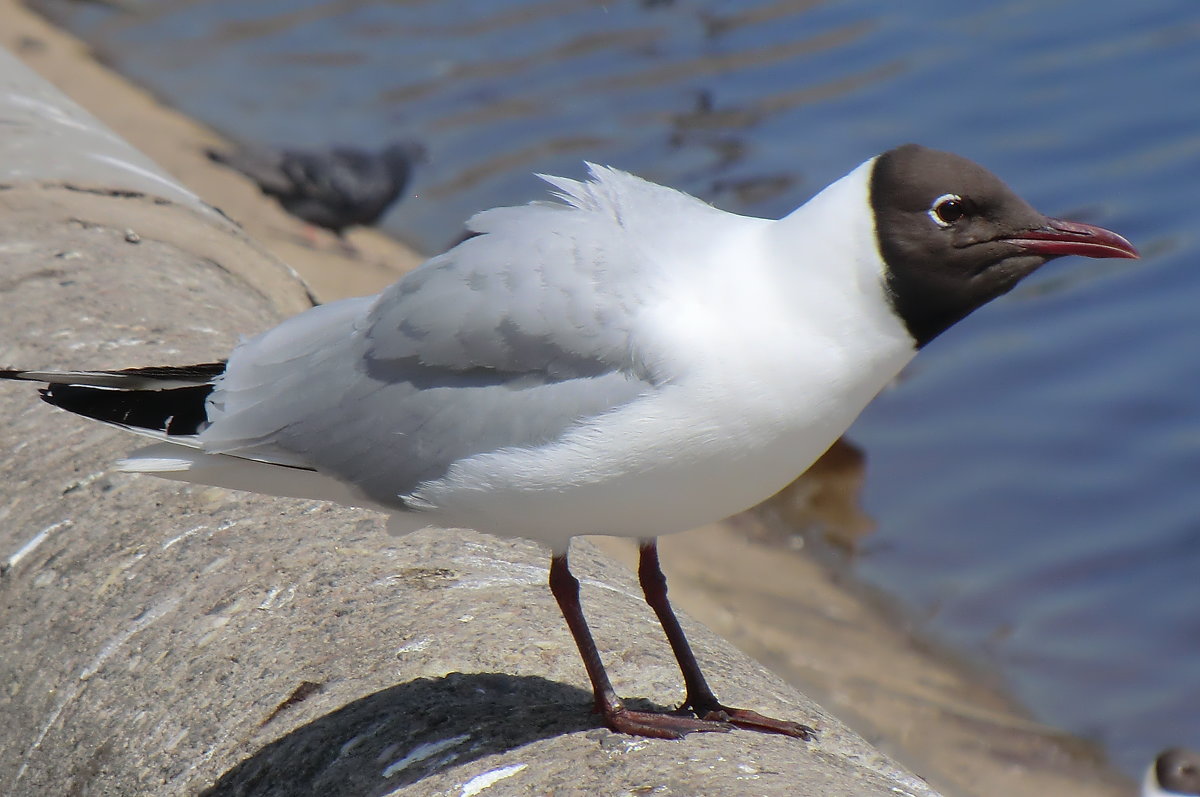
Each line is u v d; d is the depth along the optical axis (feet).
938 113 91.76
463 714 23.52
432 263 23.94
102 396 24.39
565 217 23.70
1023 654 54.34
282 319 39.11
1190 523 62.08
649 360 22.12
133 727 25.21
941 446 67.21
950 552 60.13
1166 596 57.93
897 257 22.09
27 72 51.03
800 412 22.30
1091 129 87.45
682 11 111.45
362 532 28.48
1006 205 22.38
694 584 55.67
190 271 39.47
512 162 91.50
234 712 24.67
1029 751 48.73
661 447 22.21
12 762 26.22
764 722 24.12
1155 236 78.13
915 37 102.32
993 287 22.68
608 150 91.86
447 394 23.26
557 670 24.97
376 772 22.68
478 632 25.58
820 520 61.87
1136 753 49.62
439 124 96.58
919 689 51.16
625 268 22.75
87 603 27.71
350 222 81.92
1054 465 65.57
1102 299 76.33
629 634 26.63
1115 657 54.60
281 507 29.30
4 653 27.68
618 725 23.09
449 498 23.32
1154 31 98.27
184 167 87.15
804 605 55.62
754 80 99.25
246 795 23.27
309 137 94.02
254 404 24.52
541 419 22.61
